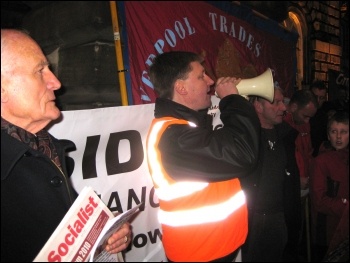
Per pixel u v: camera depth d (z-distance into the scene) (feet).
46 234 3.57
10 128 3.62
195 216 4.89
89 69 8.47
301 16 22.91
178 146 4.49
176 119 5.04
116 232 4.45
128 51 8.81
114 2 8.15
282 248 8.78
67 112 5.47
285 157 8.52
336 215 7.98
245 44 13.82
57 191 3.89
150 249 6.85
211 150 4.34
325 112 13.20
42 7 9.58
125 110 6.15
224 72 12.25
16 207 3.38
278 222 8.51
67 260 3.46
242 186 7.61
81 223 3.72
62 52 9.07
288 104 11.19
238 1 13.98
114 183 6.16
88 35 8.42
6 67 3.51
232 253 5.26
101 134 5.91
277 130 8.64
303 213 10.91
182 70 5.31
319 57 25.03
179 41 10.33
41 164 3.78
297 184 8.71
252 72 14.07
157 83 5.50
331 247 7.86
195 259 5.01
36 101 3.71
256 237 8.37
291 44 18.03
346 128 8.09
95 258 4.04
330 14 26.40
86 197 3.86
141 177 6.51
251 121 4.66
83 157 5.78
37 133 4.12
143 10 9.28
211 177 4.47
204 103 5.53
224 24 12.55
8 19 10.09
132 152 6.33
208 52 11.53
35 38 9.85
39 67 3.76
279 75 16.65
